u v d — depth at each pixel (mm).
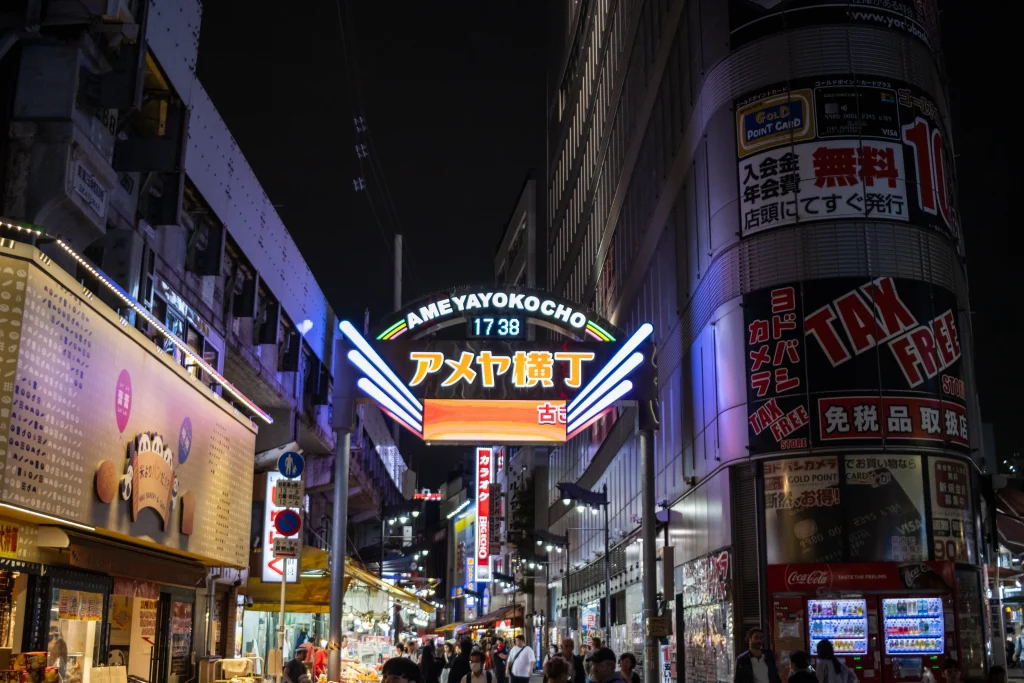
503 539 111000
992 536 25797
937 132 24578
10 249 8945
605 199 49594
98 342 10852
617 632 44594
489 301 23969
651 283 36094
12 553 10367
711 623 26328
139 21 13031
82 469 10492
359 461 46906
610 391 23812
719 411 25484
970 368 25156
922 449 22422
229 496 17172
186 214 18719
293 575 21391
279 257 25844
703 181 27578
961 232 26250
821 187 23688
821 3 24703
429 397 23375
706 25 27500
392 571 64562
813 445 22703
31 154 11938
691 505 29375
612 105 47375
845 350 22891
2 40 11891
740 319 24594
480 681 17109
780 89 24641
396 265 40625
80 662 11656
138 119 15594
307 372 31562
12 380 8781
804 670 10953
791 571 22281
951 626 21562
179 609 16984
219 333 20875
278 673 15078
